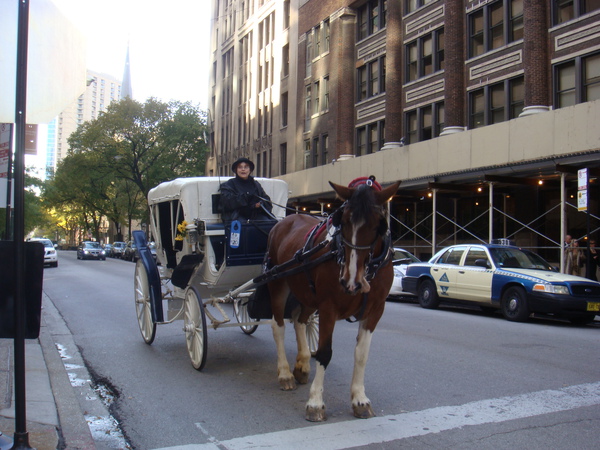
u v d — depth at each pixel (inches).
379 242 196.7
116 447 183.3
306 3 1414.9
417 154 915.4
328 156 1285.7
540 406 218.5
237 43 1873.8
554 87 785.6
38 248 159.6
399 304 634.8
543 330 429.1
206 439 185.8
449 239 1054.4
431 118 1008.2
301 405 221.1
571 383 254.5
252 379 263.4
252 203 297.0
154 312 324.8
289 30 1515.7
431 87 1002.1
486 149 785.6
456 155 836.0
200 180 303.4
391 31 1085.1
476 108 917.8
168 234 353.4
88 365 297.4
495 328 433.4
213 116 2082.9
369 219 176.9
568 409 214.5
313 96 1373.0
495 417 204.5
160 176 1909.4
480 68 902.4
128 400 232.1
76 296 637.3
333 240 193.3
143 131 1872.5
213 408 219.6
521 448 174.2
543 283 461.1
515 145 742.5
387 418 203.3
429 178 875.4
